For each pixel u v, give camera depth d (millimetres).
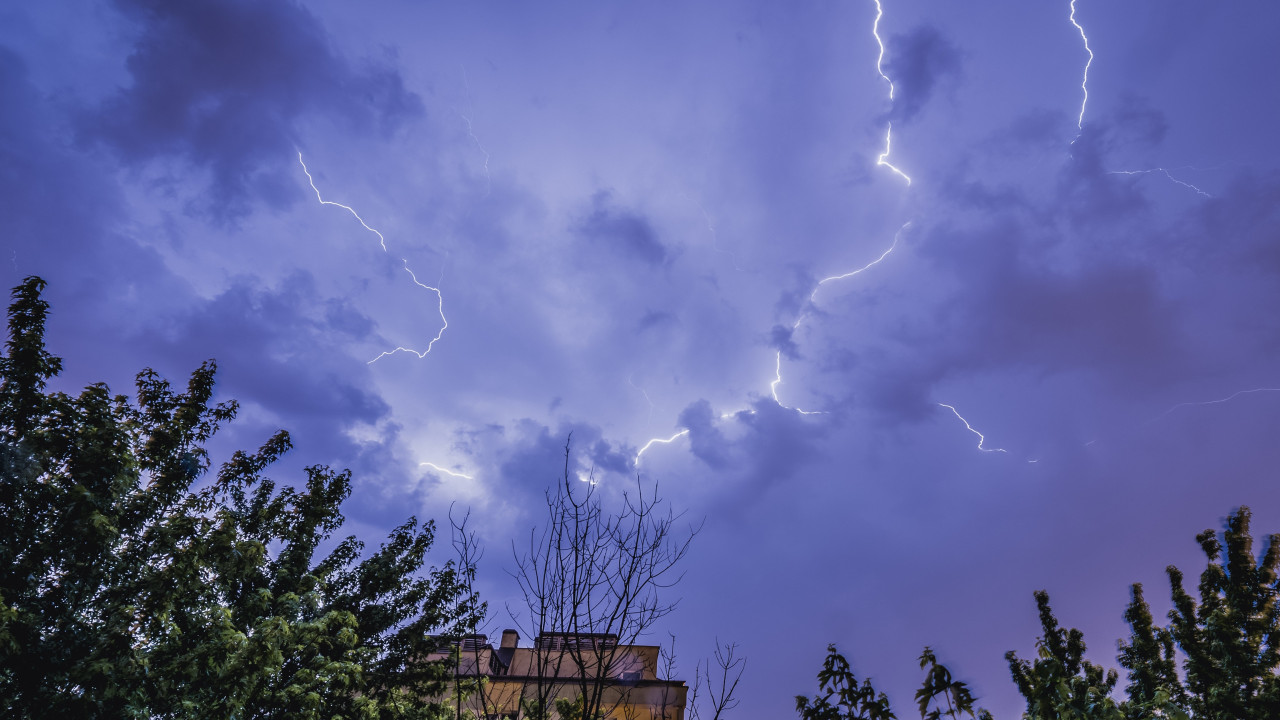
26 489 8352
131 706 8312
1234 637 10453
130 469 9312
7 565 8062
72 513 8539
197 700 9305
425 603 14273
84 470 8938
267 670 9719
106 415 9734
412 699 13023
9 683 7875
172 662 9039
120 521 9398
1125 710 5105
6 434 8594
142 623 8891
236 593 11922
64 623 8398
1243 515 11789
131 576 9203
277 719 10594
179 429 10773
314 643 11367
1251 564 11219
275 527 13617
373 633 13922
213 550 9953
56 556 8453
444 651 17281
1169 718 5000
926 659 4453
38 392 9109
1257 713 9688
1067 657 12070
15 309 9188
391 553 15203
